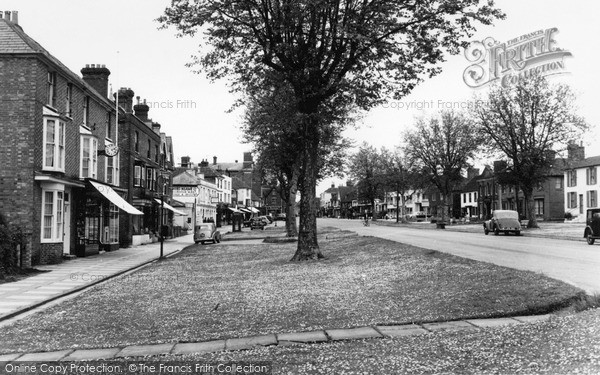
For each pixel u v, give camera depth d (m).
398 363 6.03
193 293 13.23
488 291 9.91
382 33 18.59
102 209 31.14
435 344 6.78
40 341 8.63
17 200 21.09
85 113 28.23
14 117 21.20
